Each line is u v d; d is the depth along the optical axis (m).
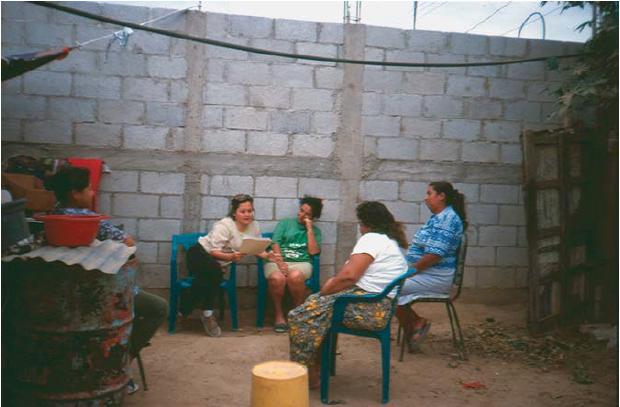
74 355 3.13
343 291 3.96
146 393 3.98
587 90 5.67
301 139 6.41
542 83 6.81
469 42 6.64
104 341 3.19
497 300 6.86
